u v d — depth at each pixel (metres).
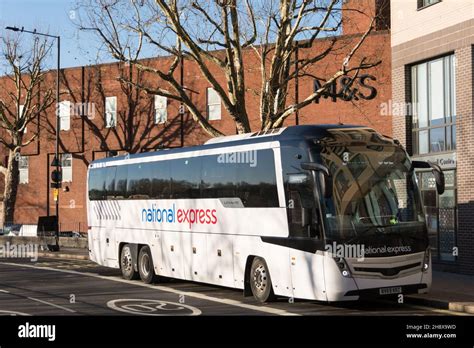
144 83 35.56
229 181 14.85
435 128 20.38
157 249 17.64
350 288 12.00
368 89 28.36
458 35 19.05
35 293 15.59
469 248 18.50
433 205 20.33
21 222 41.53
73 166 39.38
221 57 32.44
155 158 17.97
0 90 42.88
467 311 12.71
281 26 20.80
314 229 12.31
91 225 21.33
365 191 12.55
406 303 14.01
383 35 27.95
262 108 21.02
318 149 12.54
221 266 15.01
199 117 21.80
